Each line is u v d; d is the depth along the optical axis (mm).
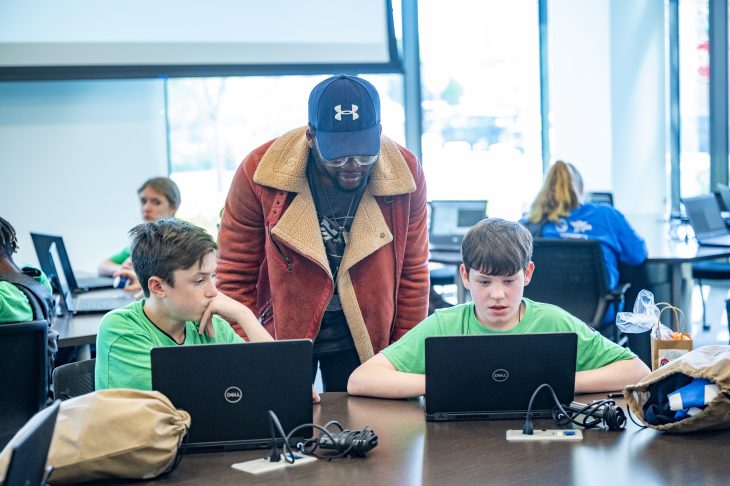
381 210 2371
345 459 1628
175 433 1556
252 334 1967
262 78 5891
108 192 5473
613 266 4078
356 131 2111
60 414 1551
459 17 6812
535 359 1834
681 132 7238
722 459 1576
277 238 2314
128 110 5512
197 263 1888
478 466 1567
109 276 4426
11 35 5055
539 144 7129
